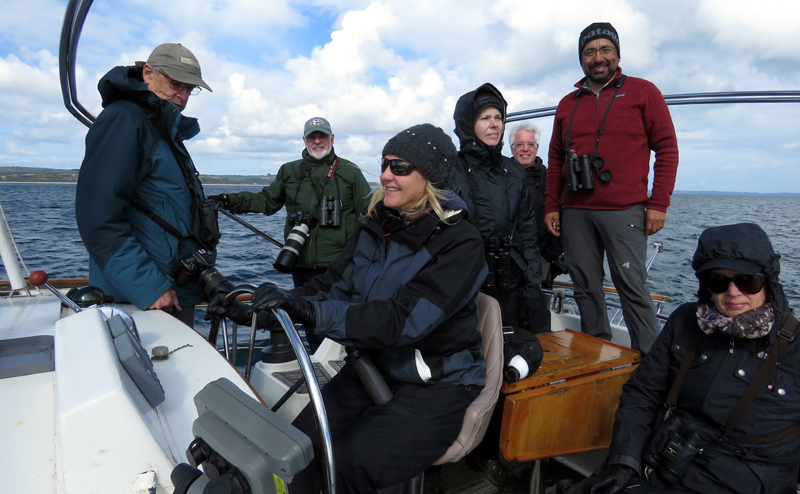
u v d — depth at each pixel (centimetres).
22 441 103
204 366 147
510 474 208
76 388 101
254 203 348
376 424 133
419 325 131
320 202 326
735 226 147
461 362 148
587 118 244
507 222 244
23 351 140
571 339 231
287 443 83
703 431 150
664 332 169
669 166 230
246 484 84
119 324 130
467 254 139
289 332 111
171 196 198
